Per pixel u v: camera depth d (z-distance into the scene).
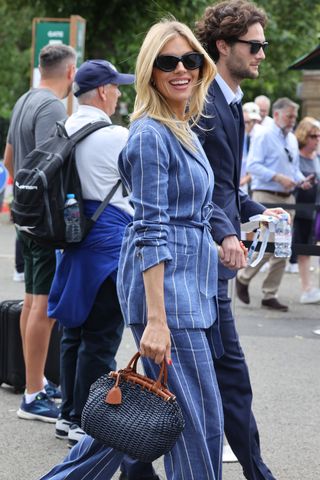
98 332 5.87
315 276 14.38
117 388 4.12
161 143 4.09
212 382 4.24
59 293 5.92
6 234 18.70
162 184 4.07
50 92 6.96
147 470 5.27
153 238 4.04
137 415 4.08
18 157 7.05
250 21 5.05
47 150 5.85
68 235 5.73
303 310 11.62
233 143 5.05
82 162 5.81
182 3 21.39
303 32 26.59
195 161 4.21
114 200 5.84
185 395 4.18
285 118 12.08
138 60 4.21
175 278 4.15
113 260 5.79
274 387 7.84
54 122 6.79
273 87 30.61
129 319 4.20
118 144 5.83
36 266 6.55
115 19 21.02
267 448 6.30
